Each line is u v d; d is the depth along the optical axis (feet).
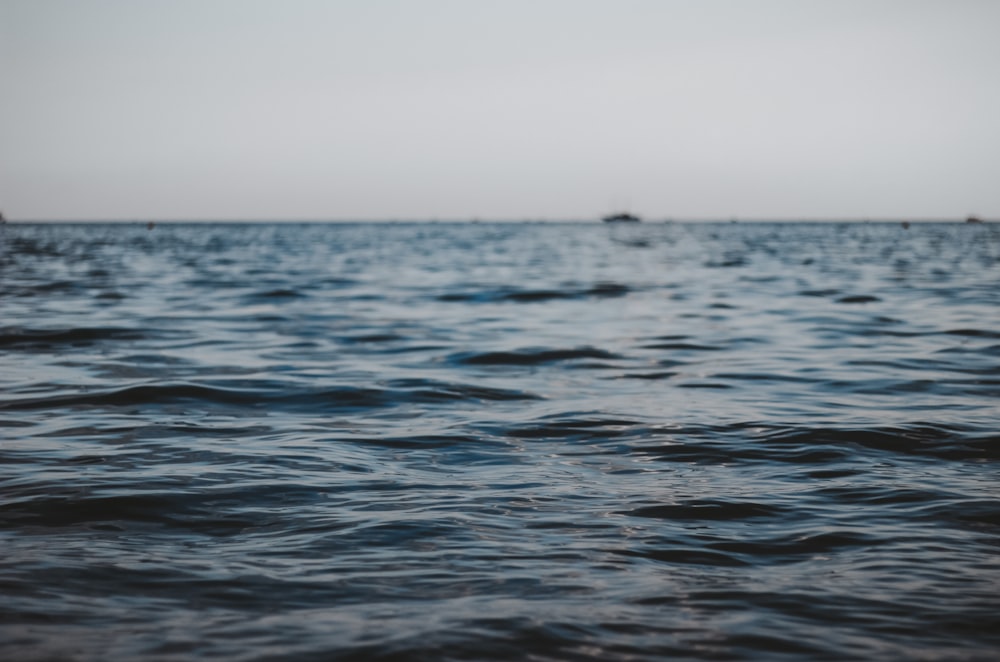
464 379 49.26
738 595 19.08
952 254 235.40
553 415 39.91
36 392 44.06
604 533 23.38
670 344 63.77
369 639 16.71
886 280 132.67
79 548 21.83
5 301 93.81
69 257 211.61
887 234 517.96
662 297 104.06
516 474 29.81
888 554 21.81
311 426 37.50
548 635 16.98
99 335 66.23
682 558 21.49
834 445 34.01
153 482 27.99
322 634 16.92
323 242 365.20
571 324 76.23
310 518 24.56
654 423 38.17
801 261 197.77
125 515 24.71
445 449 33.53
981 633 17.25
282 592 19.06
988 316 81.30
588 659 16.10
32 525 23.76
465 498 26.71
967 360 56.03
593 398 44.14
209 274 146.72
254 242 361.10
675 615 17.99
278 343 63.46
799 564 21.13
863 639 16.97
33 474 28.91
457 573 20.30
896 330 71.67
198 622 17.44
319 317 80.94
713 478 29.40
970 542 22.75
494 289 115.65
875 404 42.29
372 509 25.45
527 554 21.66
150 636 16.75
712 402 43.04
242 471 29.58
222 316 80.84
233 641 16.58
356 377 49.44
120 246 300.20
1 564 20.51
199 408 40.93
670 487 28.19
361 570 20.44
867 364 54.70
